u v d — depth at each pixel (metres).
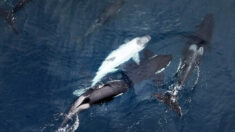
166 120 26.25
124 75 27.97
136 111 26.56
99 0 32.84
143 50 29.67
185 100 27.14
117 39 30.58
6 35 30.09
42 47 29.80
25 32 30.45
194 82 27.89
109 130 25.78
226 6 32.69
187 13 32.16
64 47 30.02
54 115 26.25
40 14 31.67
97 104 26.45
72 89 27.61
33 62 28.91
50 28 31.00
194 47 28.95
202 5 32.62
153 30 31.09
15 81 27.81
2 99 26.95
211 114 26.77
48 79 28.08
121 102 26.81
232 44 30.33
